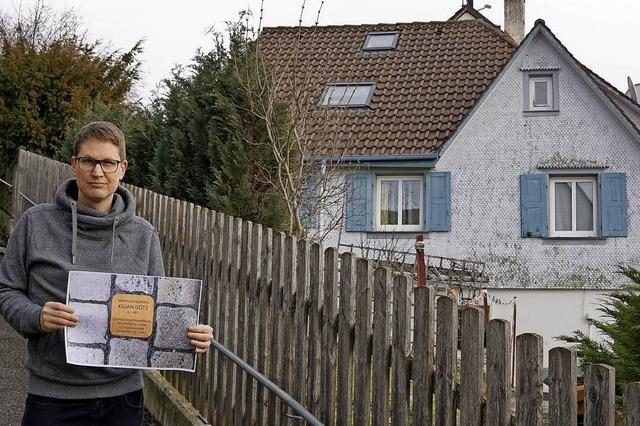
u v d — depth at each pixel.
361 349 3.47
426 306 3.03
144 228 3.08
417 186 17.72
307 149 9.24
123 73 21.98
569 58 17.42
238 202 7.20
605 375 2.27
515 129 17.72
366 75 19.03
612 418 2.25
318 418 3.83
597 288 17.33
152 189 8.46
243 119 7.64
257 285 4.63
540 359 2.49
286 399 3.63
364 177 17.23
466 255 17.62
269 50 19.67
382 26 20.67
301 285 4.08
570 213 17.75
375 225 17.61
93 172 2.90
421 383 3.03
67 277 2.86
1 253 12.70
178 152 7.85
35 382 2.87
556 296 17.47
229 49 8.20
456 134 17.06
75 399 2.86
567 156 17.59
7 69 17.42
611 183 17.44
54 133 17.62
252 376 4.16
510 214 17.59
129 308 2.85
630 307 5.23
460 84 18.58
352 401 3.58
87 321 2.81
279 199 7.41
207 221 5.52
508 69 17.73
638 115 18.94
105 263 2.94
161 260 3.13
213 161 7.43
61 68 17.91
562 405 2.41
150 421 5.83
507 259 17.56
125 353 2.84
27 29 34.94
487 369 2.71
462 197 17.66
